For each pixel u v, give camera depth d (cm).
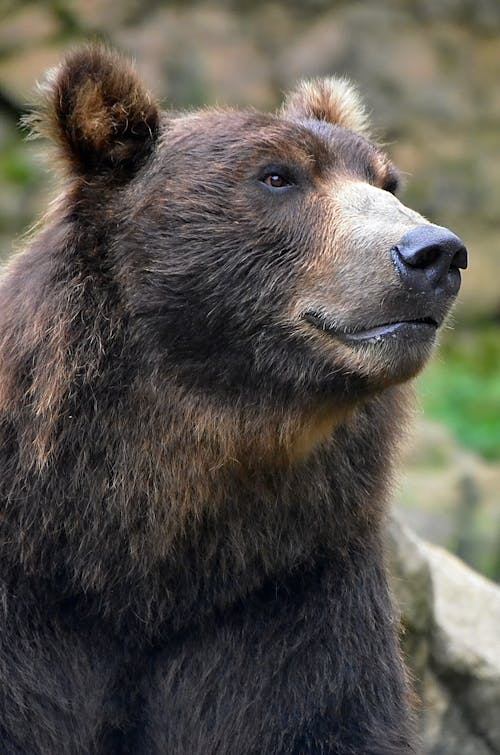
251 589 1010
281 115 1205
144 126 1026
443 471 2503
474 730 1391
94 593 991
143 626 1005
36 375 972
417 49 3534
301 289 982
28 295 995
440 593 1500
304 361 977
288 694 1013
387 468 1043
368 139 1139
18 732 976
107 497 976
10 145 3197
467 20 3588
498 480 2534
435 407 2900
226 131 1025
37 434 966
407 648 1355
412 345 948
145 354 982
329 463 1003
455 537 2238
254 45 3447
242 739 1012
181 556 994
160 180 1011
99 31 3325
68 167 1029
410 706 1091
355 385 966
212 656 1013
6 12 3300
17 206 3075
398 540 1363
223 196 1001
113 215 1004
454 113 3525
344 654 1024
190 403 985
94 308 980
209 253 991
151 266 988
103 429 973
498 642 1441
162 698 1012
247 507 993
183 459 985
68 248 993
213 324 983
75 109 1009
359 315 956
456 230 3456
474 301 3397
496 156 3516
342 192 1009
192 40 3394
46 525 971
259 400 986
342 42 3484
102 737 1012
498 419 2875
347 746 1015
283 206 1001
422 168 3466
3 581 978
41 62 3225
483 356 3250
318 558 1021
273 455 988
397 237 951
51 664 988
